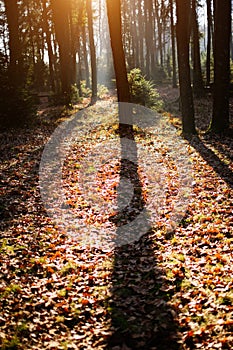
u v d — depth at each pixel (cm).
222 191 771
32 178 910
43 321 414
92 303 445
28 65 1797
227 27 1216
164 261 529
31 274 508
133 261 537
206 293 442
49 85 3466
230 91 2138
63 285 483
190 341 372
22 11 3002
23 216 703
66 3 2689
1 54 1630
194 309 416
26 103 1543
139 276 496
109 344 378
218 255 521
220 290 442
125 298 452
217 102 1286
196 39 2266
